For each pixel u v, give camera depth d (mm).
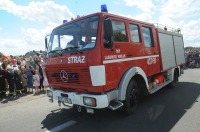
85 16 4629
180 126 4480
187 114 5262
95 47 4180
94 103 4211
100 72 4172
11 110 6574
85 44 4402
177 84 9641
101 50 4203
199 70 16438
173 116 5141
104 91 4309
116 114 5402
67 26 5012
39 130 4684
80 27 4656
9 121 5438
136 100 5523
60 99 5016
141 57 5617
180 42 9539
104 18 4398
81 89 4555
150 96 7328
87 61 4219
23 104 7340
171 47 8141
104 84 4258
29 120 5418
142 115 5266
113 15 4695
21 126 5008
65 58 4707
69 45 4805
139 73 5316
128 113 5160
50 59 5254
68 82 4820
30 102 7605
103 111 5734
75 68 4500
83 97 4395
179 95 7379
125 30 5039
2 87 8516
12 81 8781
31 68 9562
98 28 4262
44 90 9883
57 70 5039
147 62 5949
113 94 4582
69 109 6234
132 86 5266
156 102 6492
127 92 5023
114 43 4555
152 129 4371
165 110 5641
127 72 4898
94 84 4211
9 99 8258
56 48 5184
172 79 8266
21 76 9164
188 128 4363
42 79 9625
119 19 4863
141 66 5609
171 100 6699
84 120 5152
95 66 4152
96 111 5770
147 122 4777
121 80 4777
